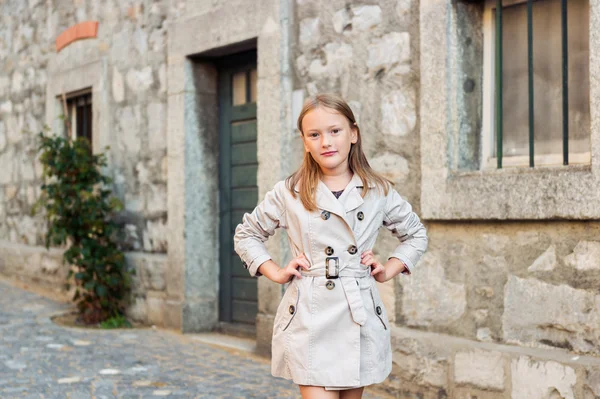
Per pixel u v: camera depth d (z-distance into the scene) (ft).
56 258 26.00
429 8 12.86
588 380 10.30
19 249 29.07
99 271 20.68
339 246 7.88
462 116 12.81
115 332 19.39
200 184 19.51
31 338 18.06
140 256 21.12
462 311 12.53
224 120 19.51
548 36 12.09
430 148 12.82
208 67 19.61
